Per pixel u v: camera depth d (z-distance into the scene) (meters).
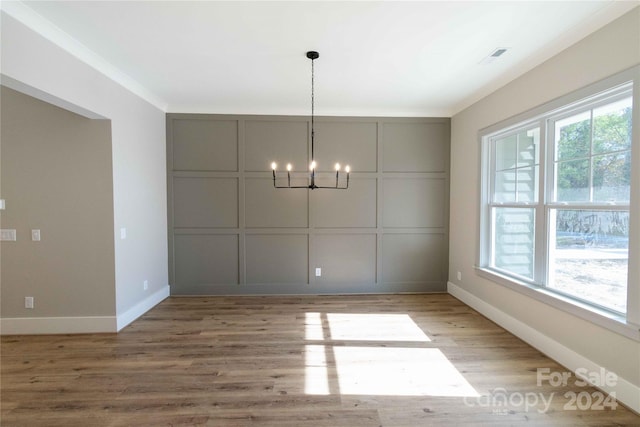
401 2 2.02
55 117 3.05
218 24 2.29
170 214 4.29
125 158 3.32
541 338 2.72
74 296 3.12
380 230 4.46
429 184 4.48
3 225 3.06
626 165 2.10
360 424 1.86
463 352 2.73
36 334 3.08
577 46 2.35
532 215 2.97
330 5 2.06
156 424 1.85
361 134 4.41
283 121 4.34
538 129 2.88
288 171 4.27
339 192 4.43
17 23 2.08
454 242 4.34
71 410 1.97
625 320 2.03
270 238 4.41
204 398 2.09
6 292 3.08
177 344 2.88
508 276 3.24
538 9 2.09
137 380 2.30
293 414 1.94
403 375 2.37
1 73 1.99
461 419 1.90
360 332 3.15
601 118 2.27
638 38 1.91
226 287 4.38
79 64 2.63
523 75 2.95
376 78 3.26
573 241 2.53
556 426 1.84
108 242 3.13
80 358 2.62
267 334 3.11
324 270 4.45
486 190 3.65
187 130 4.27
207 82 3.39
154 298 3.94
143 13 2.14
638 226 1.92
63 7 2.07
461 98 3.90
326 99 3.95
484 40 2.50
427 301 4.14
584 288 2.43
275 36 2.45
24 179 3.06
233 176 4.32
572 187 2.53
